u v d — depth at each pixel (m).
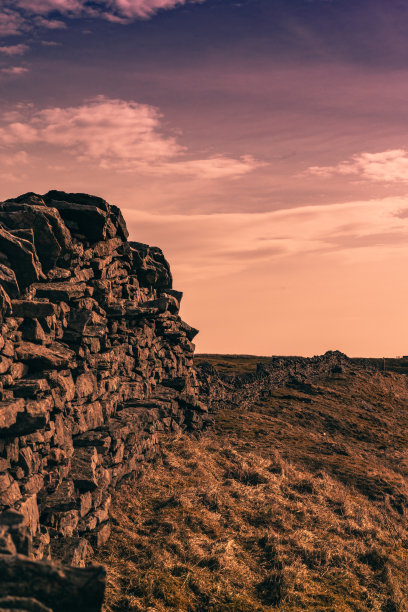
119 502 14.12
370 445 34.16
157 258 24.61
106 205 15.84
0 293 10.58
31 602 4.75
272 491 17.91
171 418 22.12
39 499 10.42
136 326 19.97
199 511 14.78
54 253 13.10
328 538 15.09
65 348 12.78
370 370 65.19
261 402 38.97
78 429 13.16
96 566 5.27
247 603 10.81
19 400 9.59
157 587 10.44
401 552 15.52
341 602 11.81
